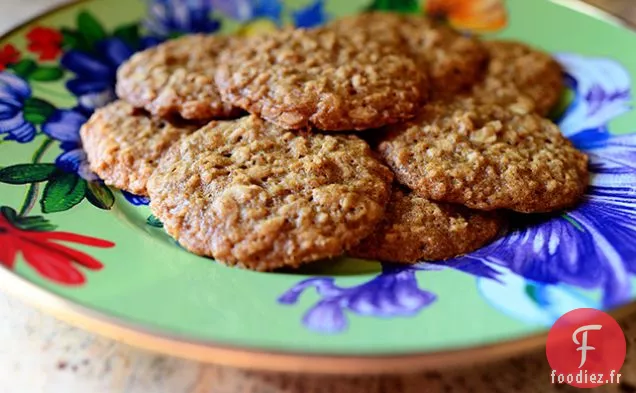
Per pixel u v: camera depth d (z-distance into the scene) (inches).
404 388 7.8
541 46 12.3
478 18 12.8
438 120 9.8
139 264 8.1
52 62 11.4
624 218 8.6
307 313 7.3
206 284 7.8
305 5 12.9
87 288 7.5
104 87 11.5
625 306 7.3
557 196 9.0
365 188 8.8
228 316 7.2
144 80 10.3
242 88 9.7
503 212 9.3
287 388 7.8
